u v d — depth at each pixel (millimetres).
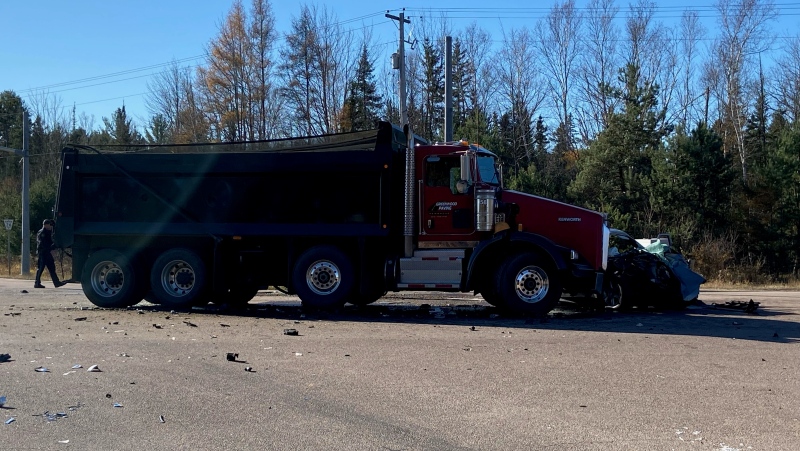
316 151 12602
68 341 9250
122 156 13211
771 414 5973
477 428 5578
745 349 8906
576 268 11953
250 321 11461
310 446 5152
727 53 42562
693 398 6469
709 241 29391
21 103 67125
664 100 44375
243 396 6496
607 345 9125
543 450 5074
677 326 11039
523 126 44594
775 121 44969
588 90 44719
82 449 5082
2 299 15477
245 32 43469
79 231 13359
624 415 5930
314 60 44219
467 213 12266
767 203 31172
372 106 45250
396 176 12570
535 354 8469
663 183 31219
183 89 51281
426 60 47562
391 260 12352
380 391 6680
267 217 12859
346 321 11531
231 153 12859
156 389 6738
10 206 40812
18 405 6172
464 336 9820
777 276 29422
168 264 13125
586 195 33406
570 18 45188
